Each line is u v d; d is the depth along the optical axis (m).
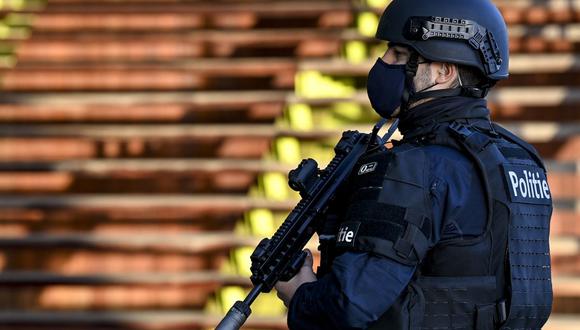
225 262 22.45
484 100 9.98
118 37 26.55
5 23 27.17
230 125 24.38
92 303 22.27
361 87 24.89
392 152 9.27
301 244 10.13
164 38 26.30
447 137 9.44
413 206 9.02
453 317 9.21
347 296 8.80
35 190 23.83
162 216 23.02
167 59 26.00
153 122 24.64
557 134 23.27
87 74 25.45
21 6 27.73
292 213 10.17
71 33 26.86
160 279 22.22
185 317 21.80
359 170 9.42
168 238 22.78
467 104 9.75
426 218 9.02
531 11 25.39
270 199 23.14
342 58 25.44
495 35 9.81
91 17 26.92
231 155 23.89
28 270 22.73
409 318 9.07
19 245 22.81
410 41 9.72
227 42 25.84
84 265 22.69
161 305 22.12
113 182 23.72
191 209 22.97
